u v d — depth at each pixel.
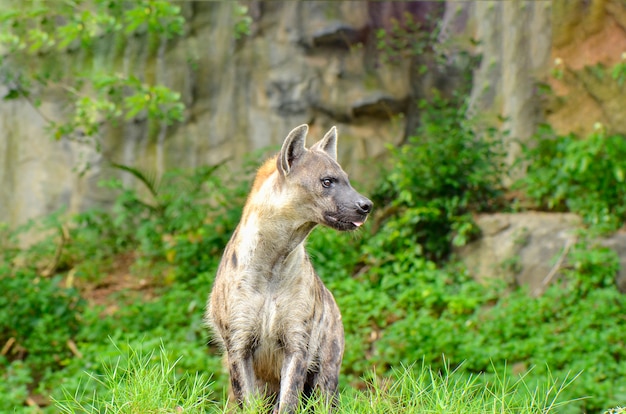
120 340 8.50
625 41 10.34
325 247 9.91
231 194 10.73
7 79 10.17
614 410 4.97
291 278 5.00
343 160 11.64
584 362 7.61
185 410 4.40
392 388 4.71
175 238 10.43
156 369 4.84
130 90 11.53
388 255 9.71
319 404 5.04
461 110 10.72
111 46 11.64
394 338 8.19
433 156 10.12
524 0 11.18
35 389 8.02
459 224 9.84
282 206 4.88
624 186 9.48
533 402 4.77
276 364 5.21
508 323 8.42
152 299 9.80
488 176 10.52
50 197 11.69
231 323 4.99
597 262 8.77
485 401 4.68
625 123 10.29
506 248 9.47
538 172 10.03
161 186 11.05
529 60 11.06
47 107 11.58
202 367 7.76
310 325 5.07
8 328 8.79
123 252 11.14
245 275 4.97
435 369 7.90
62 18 11.33
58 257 10.60
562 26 10.66
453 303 8.80
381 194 10.58
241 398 4.95
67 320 8.84
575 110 10.69
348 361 8.06
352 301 8.90
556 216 9.59
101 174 11.66
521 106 11.12
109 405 4.56
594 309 8.48
